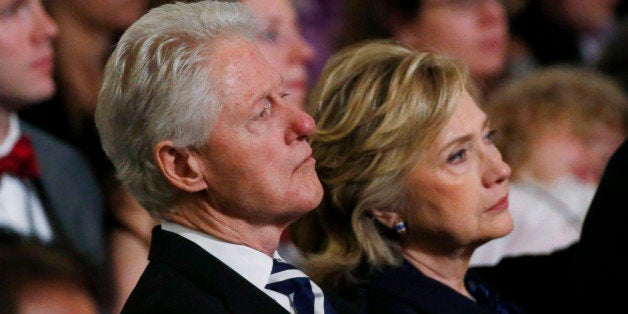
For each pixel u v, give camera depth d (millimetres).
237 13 7090
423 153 7930
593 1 17781
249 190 6934
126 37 6918
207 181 6957
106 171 10383
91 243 9852
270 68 7059
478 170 8078
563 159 12344
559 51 17625
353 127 8016
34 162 9688
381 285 8133
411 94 7938
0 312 4938
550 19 17609
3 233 5395
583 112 12586
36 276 5102
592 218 8422
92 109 10594
